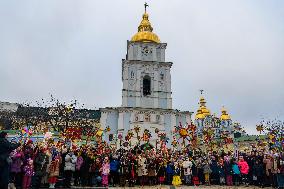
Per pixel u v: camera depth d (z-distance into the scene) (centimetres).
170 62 4528
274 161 1848
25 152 1467
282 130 4206
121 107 4116
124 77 4372
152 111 4159
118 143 3928
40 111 5562
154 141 3944
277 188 1814
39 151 1580
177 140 3841
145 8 5372
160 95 4362
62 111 5294
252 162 2098
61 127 4991
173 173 2119
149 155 2152
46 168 1578
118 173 1989
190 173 2127
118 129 4009
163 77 4488
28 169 1437
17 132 3466
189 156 2291
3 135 1200
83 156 1816
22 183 1423
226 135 4391
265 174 1936
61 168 1698
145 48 4656
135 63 4456
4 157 1163
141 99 4284
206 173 2147
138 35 4881
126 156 2041
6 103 5831
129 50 4619
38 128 4966
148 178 2072
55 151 1675
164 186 1933
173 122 4144
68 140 2322
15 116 5512
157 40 4875
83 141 3478
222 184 2111
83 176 1794
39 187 1562
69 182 1673
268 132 3962
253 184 2058
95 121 5419
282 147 2561
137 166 2005
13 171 1376
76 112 5631
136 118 4103
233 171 2094
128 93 4291
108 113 4203
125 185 1955
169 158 2209
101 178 1852
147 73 4456
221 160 2166
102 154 1980
